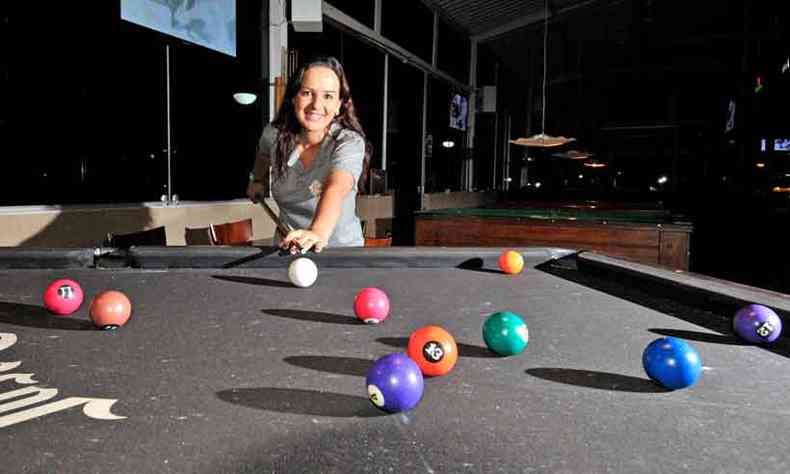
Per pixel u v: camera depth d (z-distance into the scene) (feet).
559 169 59.06
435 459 2.29
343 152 6.97
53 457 2.28
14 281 5.78
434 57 32.96
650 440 2.49
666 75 49.44
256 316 4.59
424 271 6.60
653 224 14.12
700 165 54.24
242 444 2.41
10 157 11.75
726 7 39.17
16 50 11.70
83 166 13.04
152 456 2.30
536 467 2.23
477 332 4.24
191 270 6.40
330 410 2.79
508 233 15.70
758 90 34.68
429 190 33.76
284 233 7.89
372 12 25.32
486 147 45.47
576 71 49.06
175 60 15.11
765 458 2.33
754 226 32.96
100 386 3.07
